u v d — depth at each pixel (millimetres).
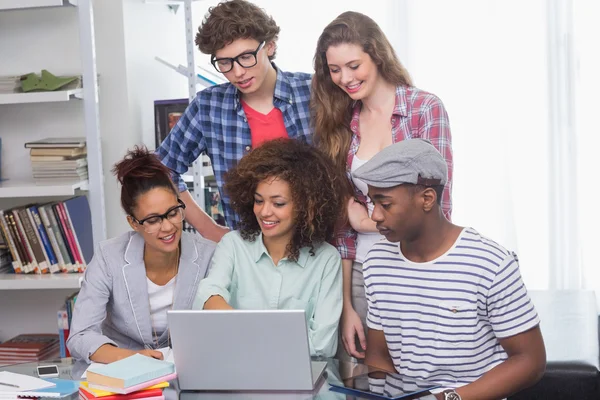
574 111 3549
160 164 2041
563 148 3576
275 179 1976
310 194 1995
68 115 3287
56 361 1943
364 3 3684
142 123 3414
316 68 2238
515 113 3629
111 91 3275
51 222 3102
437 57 3635
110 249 2141
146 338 2160
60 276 3076
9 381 1773
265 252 2078
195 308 1990
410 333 1824
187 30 3348
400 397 1599
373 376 1722
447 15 3611
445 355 1784
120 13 3230
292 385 1654
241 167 2035
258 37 2229
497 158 3648
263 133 2412
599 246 3617
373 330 1912
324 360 1829
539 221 3674
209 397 1650
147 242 2064
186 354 1669
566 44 3523
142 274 2127
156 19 3590
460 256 1771
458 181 3703
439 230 1790
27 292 3393
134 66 3340
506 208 3658
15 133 3318
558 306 3133
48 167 3078
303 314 1582
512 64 3600
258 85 2281
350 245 2229
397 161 1724
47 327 3408
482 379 1718
